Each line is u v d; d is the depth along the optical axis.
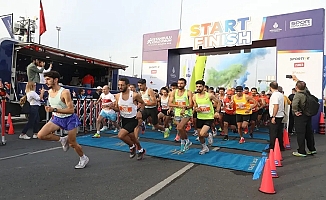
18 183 4.06
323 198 3.70
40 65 10.27
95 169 4.94
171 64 15.02
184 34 14.01
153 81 15.01
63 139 4.90
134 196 3.64
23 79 12.78
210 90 9.82
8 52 9.64
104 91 8.66
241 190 3.96
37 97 8.14
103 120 10.05
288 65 11.37
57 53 11.69
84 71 16.73
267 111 12.68
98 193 3.72
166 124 9.20
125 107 5.48
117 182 4.21
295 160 6.06
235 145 7.71
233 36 12.65
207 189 3.98
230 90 9.24
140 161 5.63
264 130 11.63
